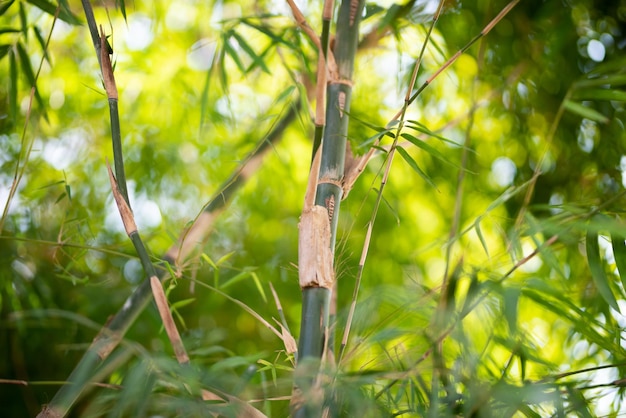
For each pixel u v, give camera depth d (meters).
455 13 3.00
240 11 3.37
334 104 2.12
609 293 2.05
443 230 3.43
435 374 2.01
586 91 2.30
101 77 2.06
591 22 3.04
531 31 2.98
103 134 3.55
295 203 3.66
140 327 3.09
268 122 3.39
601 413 2.30
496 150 3.35
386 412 2.00
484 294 2.02
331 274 2.00
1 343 3.13
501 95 3.15
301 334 1.97
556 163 3.11
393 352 2.07
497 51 3.02
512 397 1.93
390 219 3.37
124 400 1.87
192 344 2.31
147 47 3.48
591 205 2.18
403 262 3.37
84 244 2.40
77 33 3.45
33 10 3.21
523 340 2.07
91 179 3.47
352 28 2.17
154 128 3.57
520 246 2.09
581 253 2.83
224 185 2.31
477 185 3.32
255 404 2.26
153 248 3.42
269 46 2.63
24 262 3.05
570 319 2.10
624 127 2.99
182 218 3.48
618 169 2.98
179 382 1.92
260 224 3.68
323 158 2.09
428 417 1.95
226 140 3.59
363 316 2.12
